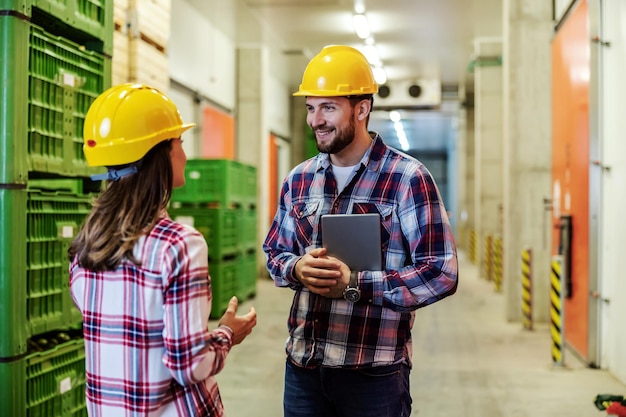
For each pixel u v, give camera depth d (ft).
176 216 33.73
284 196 8.68
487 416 17.52
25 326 10.46
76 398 12.29
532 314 30.53
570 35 25.04
